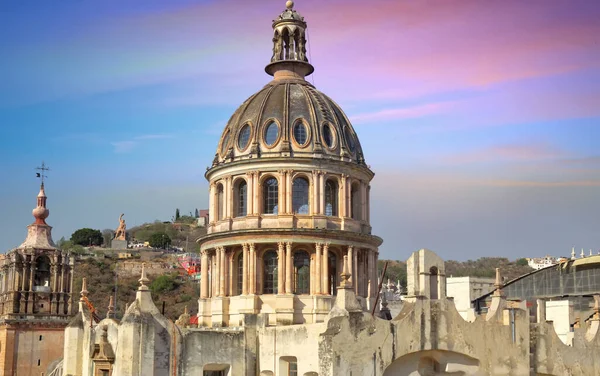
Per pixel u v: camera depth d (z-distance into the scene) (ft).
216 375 197.26
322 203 232.94
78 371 225.15
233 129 246.68
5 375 329.93
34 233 362.33
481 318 193.67
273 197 234.99
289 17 264.93
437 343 183.83
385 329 176.14
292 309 223.51
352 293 175.11
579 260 326.03
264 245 230.48
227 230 234.58
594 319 232.73
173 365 185.47
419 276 185.68
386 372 179.32
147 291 186.19
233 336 197.26
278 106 242.17
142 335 181.06
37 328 341.62
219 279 236.22
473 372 191.01
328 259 231.91
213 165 247.50
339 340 168.55
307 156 232.73
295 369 192.13
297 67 260.83
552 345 211.61
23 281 345.92
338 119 248.32
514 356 199.00
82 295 234.17
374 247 246.06
